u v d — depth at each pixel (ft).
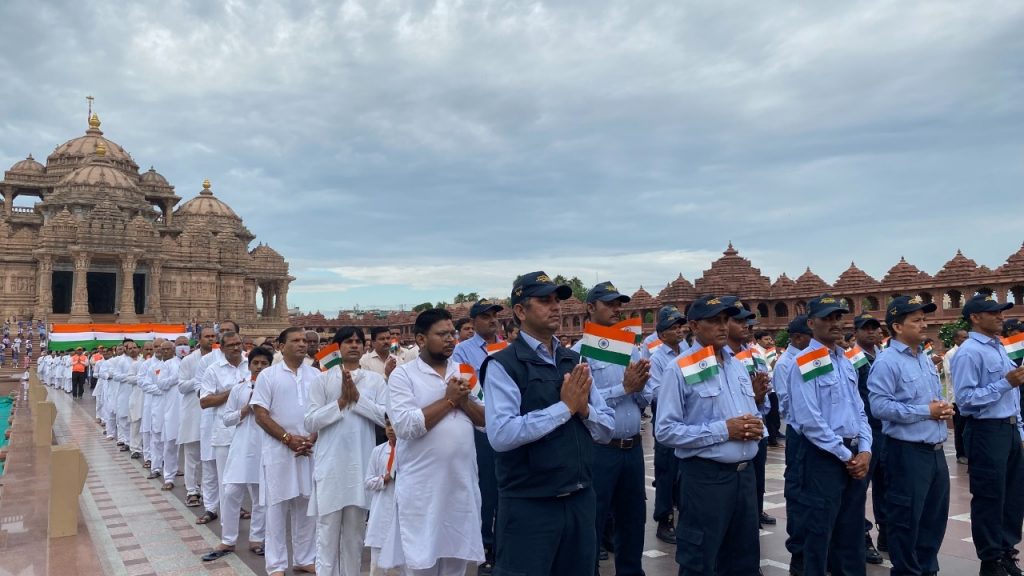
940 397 24.36
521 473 16.12
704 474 19.45
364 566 28.17
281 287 292.61
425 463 19.03
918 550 24.02
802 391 21.91
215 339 41.32
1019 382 24.30
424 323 20.06
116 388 66.03
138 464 55.62
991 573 25.17
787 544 25.79
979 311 25.63
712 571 19.36
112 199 260.42
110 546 31.40
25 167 289.94
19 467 42.11
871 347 30.25
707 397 19.98
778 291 137.39
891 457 23.85
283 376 27.63
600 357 18.07
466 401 19.35
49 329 193.47
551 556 16.07
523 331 17.22
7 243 227.61
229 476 29.89
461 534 19.10
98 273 245.86
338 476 24.13
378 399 25.54
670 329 27.63
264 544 29.84
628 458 23.59
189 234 258.98
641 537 23.66
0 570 25.66
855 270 128.16
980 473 25.17
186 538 32.71
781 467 47.73
